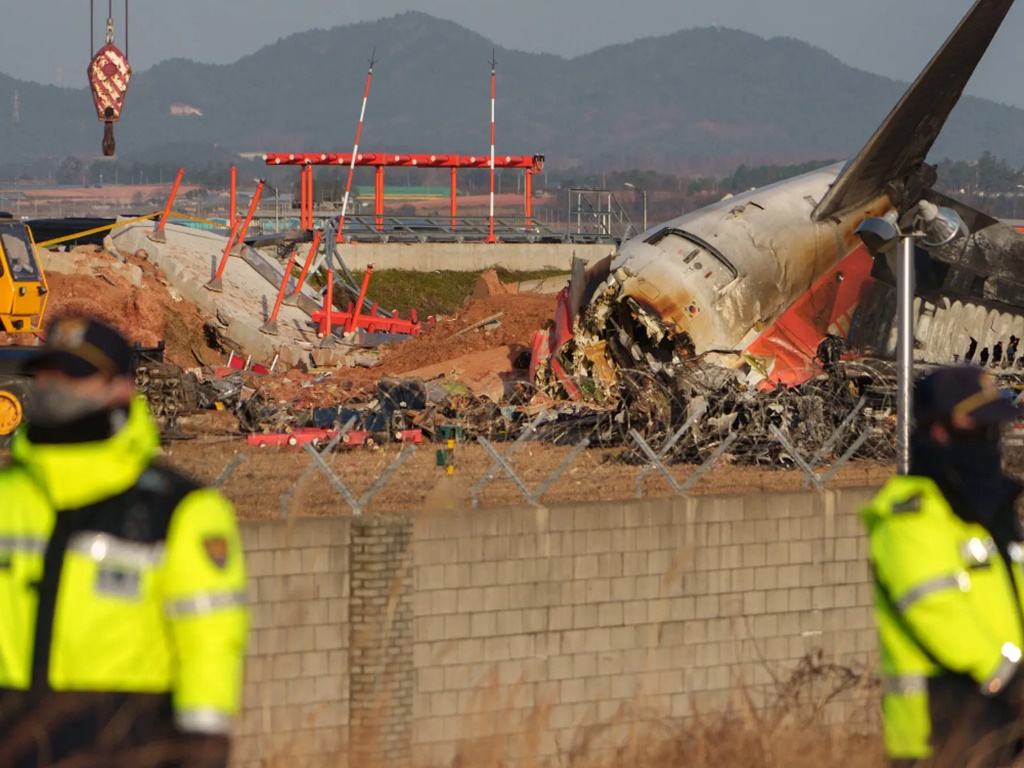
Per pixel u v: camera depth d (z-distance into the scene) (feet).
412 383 334.85
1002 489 74.69
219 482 218.59
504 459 233.14
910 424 212.02
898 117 346.33
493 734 104.53
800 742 96.58
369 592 210.38
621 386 316.81
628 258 368.48
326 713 208.74
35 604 59.21
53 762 58.23
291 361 580.30
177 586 58.75
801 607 236.22
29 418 60.85
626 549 227.81
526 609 222.69
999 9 323.37
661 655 228.02
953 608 70.95
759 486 263.90
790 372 358.84
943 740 73.72
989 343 385.29
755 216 369.71
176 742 58.23
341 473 267.39
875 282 371.56
